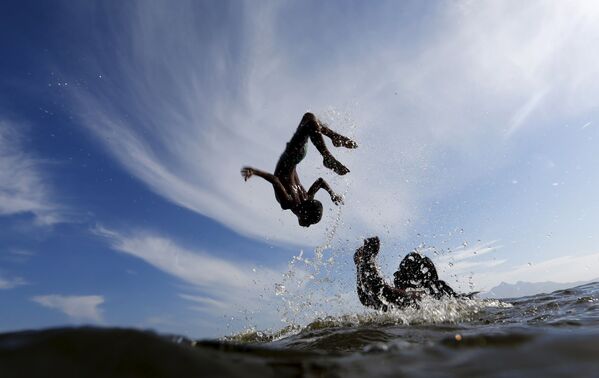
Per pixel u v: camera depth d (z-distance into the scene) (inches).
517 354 76.4
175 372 55.4
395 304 243.8
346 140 245.9
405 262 265.7
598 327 120.0
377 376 64.8
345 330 183.6
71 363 53.1
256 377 59.6
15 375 48.0
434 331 155.0
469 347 85.4
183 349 66.1
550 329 119.6
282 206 246.8
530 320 167.3
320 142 237.3
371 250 267.3
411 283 259.8
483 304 249.1
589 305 200.5
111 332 66.4
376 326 193.2
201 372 57.1
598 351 75.7
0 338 62.7
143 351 59.9
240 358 74.0
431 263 260.4
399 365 72.3
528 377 60.9
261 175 233.9
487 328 148.7
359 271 264.2
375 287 253.9
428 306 235.1
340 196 275.1
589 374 61.0
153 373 53.9
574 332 103.7
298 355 83.7
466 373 65.1
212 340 86.8
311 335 189.3
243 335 245.0
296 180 259.4
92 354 56.6
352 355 85.0
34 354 54.7
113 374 51.5
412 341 127.1
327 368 71.1
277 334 235.8
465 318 201.9
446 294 251.1
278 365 71.9
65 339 61.0
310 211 242.4
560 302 229.0
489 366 68.6
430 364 72.4
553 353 75.7
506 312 211.3
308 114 246.1
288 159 247.4
